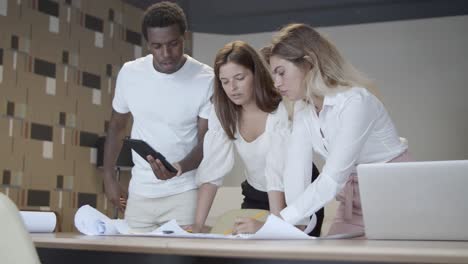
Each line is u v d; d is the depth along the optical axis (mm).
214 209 4789
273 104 2584
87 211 1991
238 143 2684
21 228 1142
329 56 2109
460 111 6453
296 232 1611
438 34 6527
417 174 1608
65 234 1957
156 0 6320
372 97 2088
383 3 6285
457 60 6484
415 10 6398
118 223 2109
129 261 1414
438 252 1062
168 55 2801
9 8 5066
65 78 5539
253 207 2762
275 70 2195
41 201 5297
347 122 2025
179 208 2871
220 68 2572
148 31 2814
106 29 5953
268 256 1177
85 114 5730
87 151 5746
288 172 2311
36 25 5281
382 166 1646
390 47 6613
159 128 2928
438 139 6484
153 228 2922
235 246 1223
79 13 5680
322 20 6586
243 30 6734
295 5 6371
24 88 5172
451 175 1576
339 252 1119
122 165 5469
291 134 2340
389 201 1642
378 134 2176
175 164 2760
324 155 2258
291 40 2145
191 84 2902
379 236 1663
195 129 2959
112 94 6020
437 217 1594
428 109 6523
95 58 5840
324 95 2092
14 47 5098
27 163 5184
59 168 5469
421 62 6555
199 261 1325
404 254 1068
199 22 6617
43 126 5328
